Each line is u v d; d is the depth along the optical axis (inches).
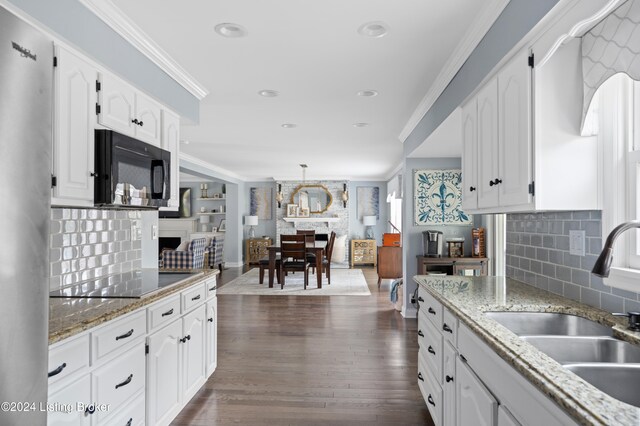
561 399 35.4
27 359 38.6
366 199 429.4
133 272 115.9
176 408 95.8
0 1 58.7
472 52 98.6
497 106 82.0
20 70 37.6
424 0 82.2
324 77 126.1
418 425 96.4
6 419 36.1
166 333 90.4
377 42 101.4
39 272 40.3
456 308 70.8
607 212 65.6
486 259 195.3
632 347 53.4
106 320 66.1
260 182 434.3
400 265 279.1
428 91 139.9
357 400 109.7
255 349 152.8
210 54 108.3
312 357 143.8
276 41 100.7
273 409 104.5
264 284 299.4
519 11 70.9
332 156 285.9
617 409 32.6
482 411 56.4
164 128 112.7
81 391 60.9
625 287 60.6
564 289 80.9
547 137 66.2
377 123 187.3
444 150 184.7
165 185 107.7
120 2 81.7
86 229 99.7
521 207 71.1
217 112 167.5
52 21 67.6
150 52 100.6
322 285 296.0
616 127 63.7
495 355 52.1
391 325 186.5
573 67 65.6
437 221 208.2
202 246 299.4
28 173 38.6
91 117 78.8
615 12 54.3
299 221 418.9
